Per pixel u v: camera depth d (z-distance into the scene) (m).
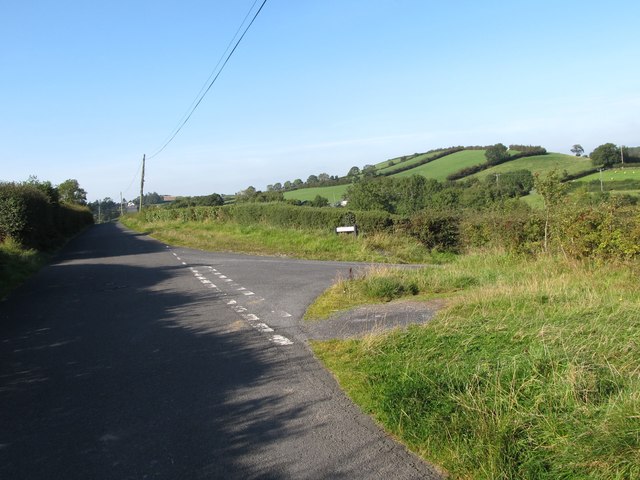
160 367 6.06
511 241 14.16
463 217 23.19
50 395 5.26
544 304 7.46
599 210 10.95
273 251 21.81
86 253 23.16
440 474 3.59
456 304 7.89
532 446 3.58
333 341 6.82
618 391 4.05
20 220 20.27
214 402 4.96
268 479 3.58
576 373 4.21
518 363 4.70
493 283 10.20
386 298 9.59
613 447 3.23
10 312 9.54
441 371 4.86
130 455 3.97
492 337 5.85
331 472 3.65
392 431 4.21
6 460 3.94
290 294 10.59
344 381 5.34
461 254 21.34
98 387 5.45
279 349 6.64
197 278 13.42
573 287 8.59
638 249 9.62
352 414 4.59
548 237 13.09
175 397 5.11
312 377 5.55
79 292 11.62
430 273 11.77
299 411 4.68
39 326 8.32
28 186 23.05
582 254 10.82
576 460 3.29
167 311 9.25
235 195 76.38
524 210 17.17
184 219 43.66
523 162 68.81
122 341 7.27
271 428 4.36
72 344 7.17
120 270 15.59
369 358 5.77
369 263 17.73
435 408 4.23
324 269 15.14
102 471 3.75
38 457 3.97
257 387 5.32
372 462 3.77
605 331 5.53
